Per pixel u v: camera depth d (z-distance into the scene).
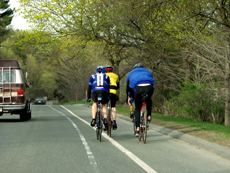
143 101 8.81
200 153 7.68
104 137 10.21
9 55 74.19
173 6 14.75
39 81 90.44
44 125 13.84
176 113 18.17
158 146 8.57
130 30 18.17
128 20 16.67
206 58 14.37
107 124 9.80
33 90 92.12
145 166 6.30
